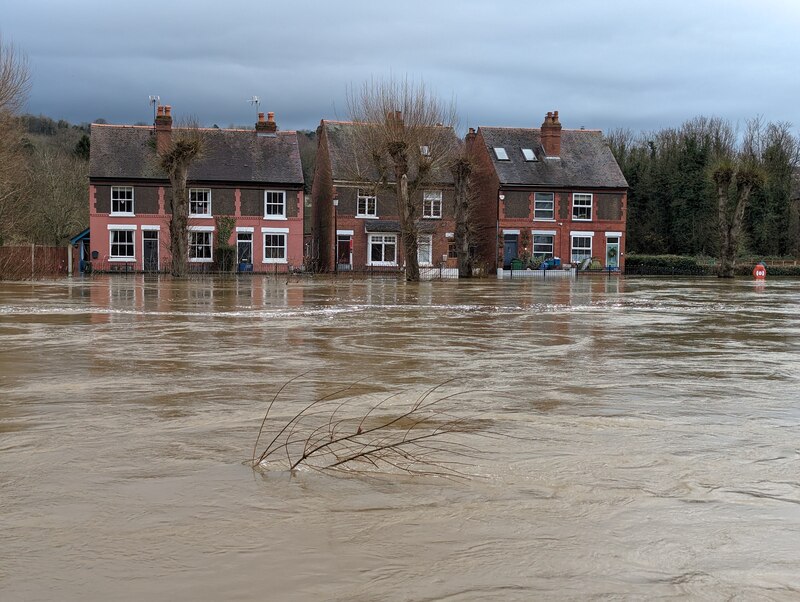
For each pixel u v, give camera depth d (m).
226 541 3.41
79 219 62.38
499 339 11.75
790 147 73.62
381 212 52.22
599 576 3.08
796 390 7.39
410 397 6.88
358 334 12.32
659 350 10.51
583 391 7.25
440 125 43.66
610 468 4.63
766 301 22.59
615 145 82.69
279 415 6.08
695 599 2.89
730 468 4.66
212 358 9.37
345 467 4.60
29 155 61.09
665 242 68.56
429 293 26.42
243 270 49.47
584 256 55.25
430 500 4.00
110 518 3.70
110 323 13.94
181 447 5.05
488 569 3.14
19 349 10.14
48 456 4.82
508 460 4.79
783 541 3.49
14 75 34.28
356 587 2.96
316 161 58.31
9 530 3.54
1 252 38.12
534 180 54.00
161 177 49.38
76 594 2.88
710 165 50.06
